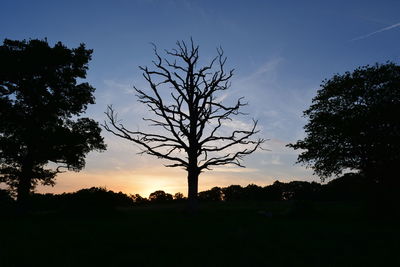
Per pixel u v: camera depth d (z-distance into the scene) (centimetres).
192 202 3172
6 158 3177
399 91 3741
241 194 10356
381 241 1470
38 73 3316
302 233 1766
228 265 954
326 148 3888
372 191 3272
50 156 3262
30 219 2700
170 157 3241
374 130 3662
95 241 1405
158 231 1794
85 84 3588
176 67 3341
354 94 3859
